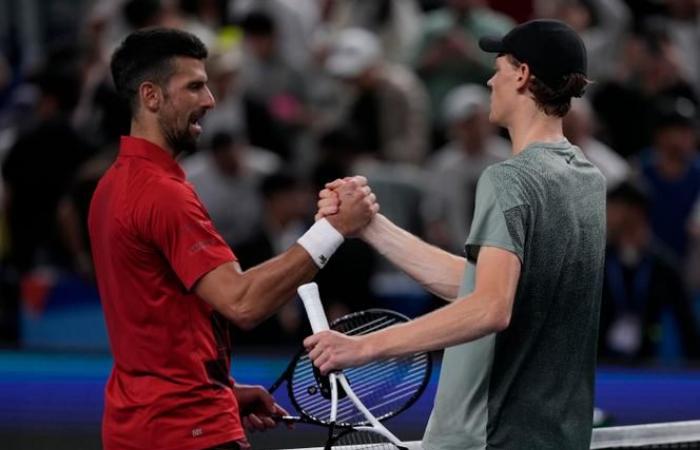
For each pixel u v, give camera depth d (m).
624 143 36.50
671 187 32.91
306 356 14.89
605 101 36.59
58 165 33.28
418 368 15.19
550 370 13.42
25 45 42.00
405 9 39.31
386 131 34.56
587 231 13.47
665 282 28.31
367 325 15.02
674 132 32.84
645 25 37.78
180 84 14.22
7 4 41.81
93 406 26.20
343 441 16.00
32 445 23.12
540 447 13.38
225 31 38.66
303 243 14.22
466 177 32.28
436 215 32.22
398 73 35.50
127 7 34.16
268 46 35.72
